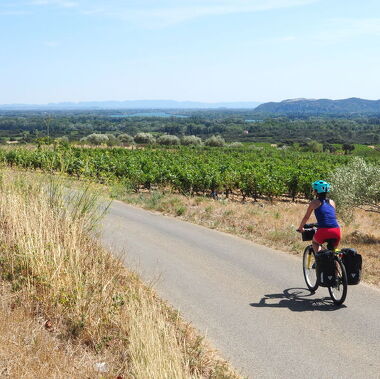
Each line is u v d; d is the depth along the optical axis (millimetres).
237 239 12070
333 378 4852
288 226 13867
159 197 19953
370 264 9539
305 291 7785
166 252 10258
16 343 4699
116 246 10391
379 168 14320
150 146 78688
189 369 4660
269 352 5441
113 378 4473
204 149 82875
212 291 7656
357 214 19500
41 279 6156
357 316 6578
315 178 26406
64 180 9680
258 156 64062
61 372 4359
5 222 8547
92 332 5363
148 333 4750
